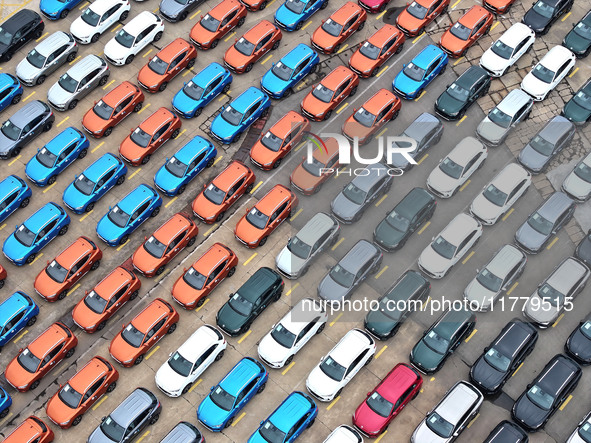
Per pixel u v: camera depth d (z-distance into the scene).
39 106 68.25
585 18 72.31
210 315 62.06
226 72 69.81
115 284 61.41
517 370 60.34
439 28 73.44
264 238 64.06
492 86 70.81
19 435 56.38
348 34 72.19
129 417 56.78
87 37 71.81
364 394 59.31
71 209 65.69
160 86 69.94
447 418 56.66
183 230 63.34
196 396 59.22
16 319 60.88
